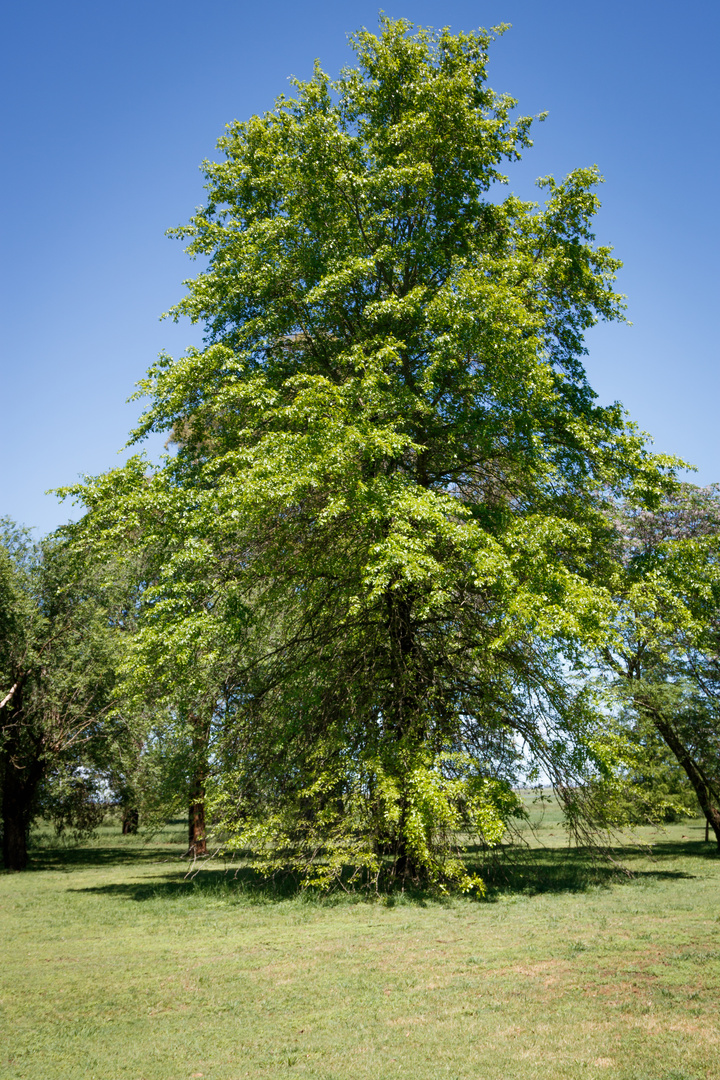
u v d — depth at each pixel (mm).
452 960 8281
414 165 15953
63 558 25438
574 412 16172
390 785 12875
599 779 14461
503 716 14891
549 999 6539
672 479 16078
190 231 17703
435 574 13375
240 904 13523
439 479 16500
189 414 16344
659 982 6859
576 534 14648
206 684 15609
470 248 16375
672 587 15414
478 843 14977
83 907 13992
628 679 18406
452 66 16938
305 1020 6414
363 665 15539
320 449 13188
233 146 17766
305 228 16688
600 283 16703
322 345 16828
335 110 17016
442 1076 4930
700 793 22984
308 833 14414
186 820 52281
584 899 12586
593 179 16688
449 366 14383
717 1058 4945
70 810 29094
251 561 15578
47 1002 7305
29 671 25531
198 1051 5766
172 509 14414
